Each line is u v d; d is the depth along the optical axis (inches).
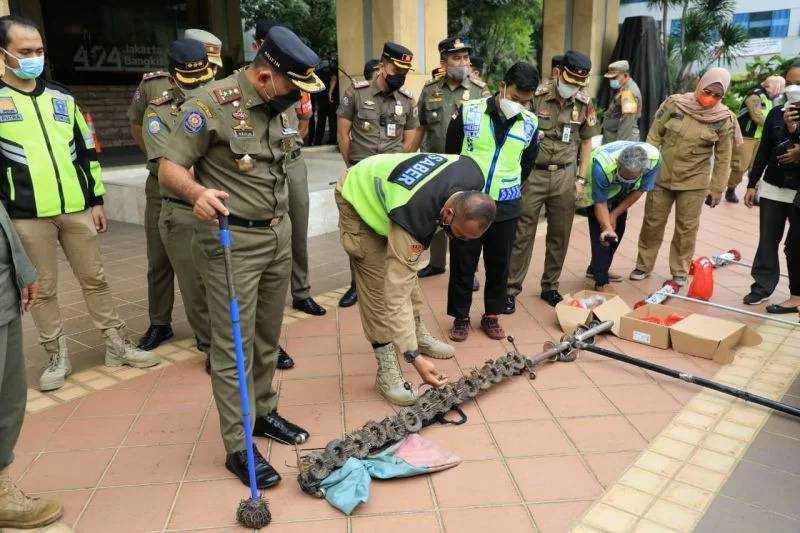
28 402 126.0
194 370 140.3
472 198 94.8
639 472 101.7
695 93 183.5
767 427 114.9
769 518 90.5
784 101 170.6
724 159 185.2
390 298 105.3
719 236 259.3
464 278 149.4
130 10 470.0
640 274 203.6
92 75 458.3
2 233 82.4
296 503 94.7
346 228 118.7
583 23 415.2
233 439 99.5
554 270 177.9
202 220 88.9
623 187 169.2
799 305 171.9
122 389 131.6
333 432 114.3
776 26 1070.4
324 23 649.0
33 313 130.3
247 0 624.7
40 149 122.0
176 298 187.8
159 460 106.1
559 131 162.4
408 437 107.9
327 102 421.4
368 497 93.2
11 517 88.5
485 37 684.7
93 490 98.2
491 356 146.0
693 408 121.7
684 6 741.3
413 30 282.4
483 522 90.2
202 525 90.0
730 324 152.0
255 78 88.1
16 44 116.0
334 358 145.2
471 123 142.9
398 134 177.6
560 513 92.0
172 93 124.0
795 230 169.5
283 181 96.3
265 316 104.2
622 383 131.9
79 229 131.6
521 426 115.4
